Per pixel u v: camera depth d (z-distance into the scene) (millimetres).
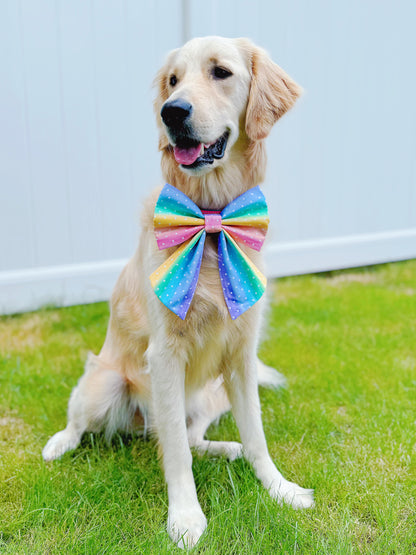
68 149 4547
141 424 2871
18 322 4391
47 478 2373
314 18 5094
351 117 5516
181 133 2121
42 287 4656
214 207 2367
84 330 4199
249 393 2404
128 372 2709
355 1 5219
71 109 4484
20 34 4203
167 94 2459
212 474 2410
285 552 1928
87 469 2498
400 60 5602
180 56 2334
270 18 4918
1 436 2785
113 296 2771
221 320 2273
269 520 2080
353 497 2246
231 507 2168
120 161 4746
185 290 2125
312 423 2857
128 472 2445
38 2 4203
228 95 2254
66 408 3055
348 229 5816
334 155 5535
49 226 4621
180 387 2268
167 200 2203
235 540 2006
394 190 5949
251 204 2256
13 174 4410
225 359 2453
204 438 2828
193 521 2082
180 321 2219
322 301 4809
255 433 2381
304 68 5172
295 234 5566
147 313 2369
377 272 5766
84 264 4805
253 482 2324
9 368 3510
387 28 5445
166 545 1959
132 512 2199
